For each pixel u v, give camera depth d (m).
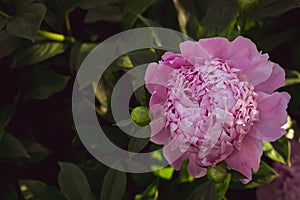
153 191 1.20
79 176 1.14
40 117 1.27
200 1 1.24
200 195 1.10
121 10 1.27
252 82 1.01
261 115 1.01
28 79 1.22
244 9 1.07
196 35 1.17
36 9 1.13
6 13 1.17
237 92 0.99
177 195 1.23
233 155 1.02
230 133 0.99
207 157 1.01
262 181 1.17
